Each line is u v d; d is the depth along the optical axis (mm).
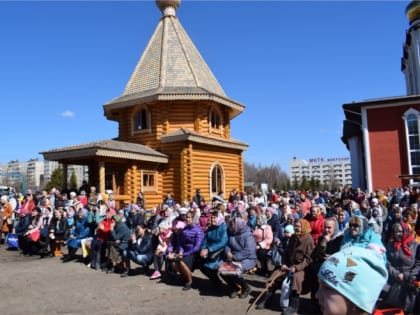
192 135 19562
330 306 1660
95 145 16125
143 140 21328
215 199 13125
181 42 24219
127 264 9555
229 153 23188
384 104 23531
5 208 15211
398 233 6324
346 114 26672
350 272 1621
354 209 11016
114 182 18578
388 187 23094
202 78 23375
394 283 6191
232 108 23453
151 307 6953
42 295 7844
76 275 9594
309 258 6543
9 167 137125
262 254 9211
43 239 12219
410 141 23062
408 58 36562
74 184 56219
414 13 31594
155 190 19766
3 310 6953
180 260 8109
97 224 11289
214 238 7934
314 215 8680
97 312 6730
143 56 24609
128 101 21438
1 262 11422
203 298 7504
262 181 100500
